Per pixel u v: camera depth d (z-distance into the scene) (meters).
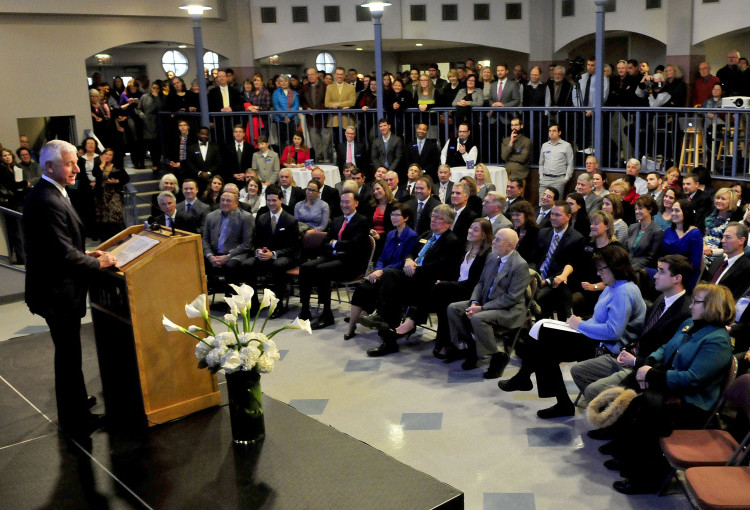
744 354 4.37
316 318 6.89
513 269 5.29
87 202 10.08
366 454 3.52
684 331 3.92
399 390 5.20
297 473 3.35
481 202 7.43
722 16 12.34
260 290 7.85
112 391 4.06
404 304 6.15
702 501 3.04
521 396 5.00
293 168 9.87
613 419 3.80
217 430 3.75
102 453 3.56
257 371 3.54
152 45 16.48
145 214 11.37
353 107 10.88
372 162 9.63
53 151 3.64
